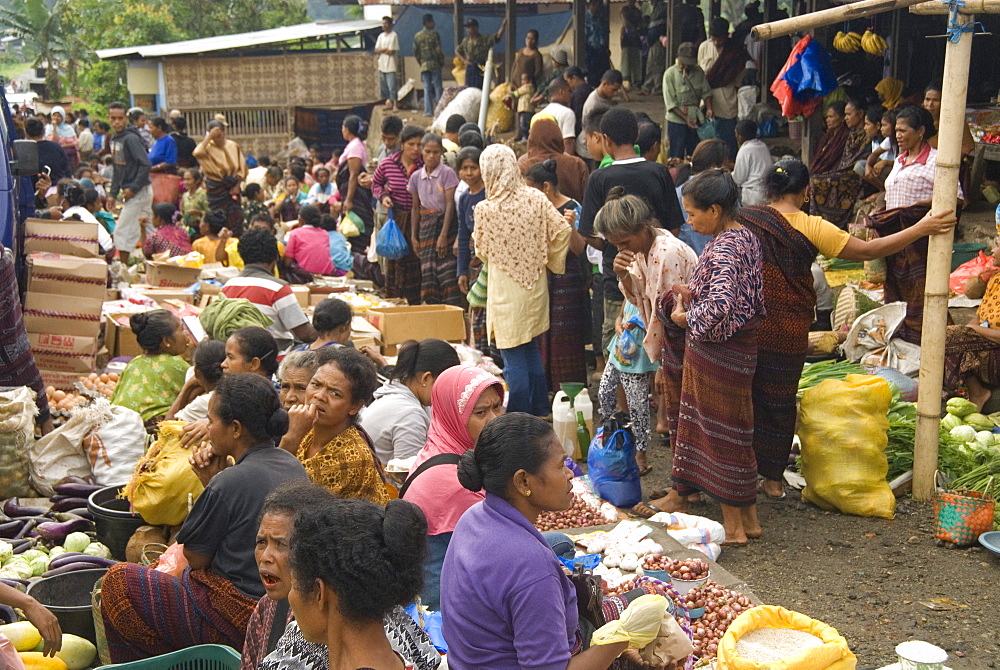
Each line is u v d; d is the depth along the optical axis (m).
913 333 7.07
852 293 7.95
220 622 3.76
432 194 9.49
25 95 41.03
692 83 12.40
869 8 5.52
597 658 2.71
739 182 9.97
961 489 5.28
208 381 5.62
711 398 5.22
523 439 2.79
